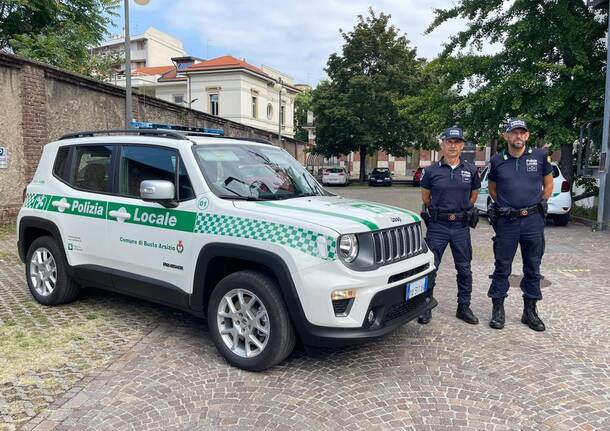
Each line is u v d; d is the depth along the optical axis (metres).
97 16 20.27
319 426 3.13
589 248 9.33
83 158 5.16
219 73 42.25
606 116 11.28
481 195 13.49
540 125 13.17
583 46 13.44
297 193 4.64
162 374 3.85
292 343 3.81
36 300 5.61
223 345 4.02
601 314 5.43
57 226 5.19
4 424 3.12
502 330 4.91
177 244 4.20
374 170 35.66
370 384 3.71
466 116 15.39
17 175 10.64
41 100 11.00
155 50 61.19
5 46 18.00
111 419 3.20
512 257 4.95
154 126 5.25
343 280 3.49
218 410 3.32
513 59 14.40
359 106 34.31
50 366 3.96
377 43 34.41
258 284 3.77
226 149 4.61
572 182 14.62
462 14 15.19
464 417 3.26
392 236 3.93
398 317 3.95
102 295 5.90
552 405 3.43
